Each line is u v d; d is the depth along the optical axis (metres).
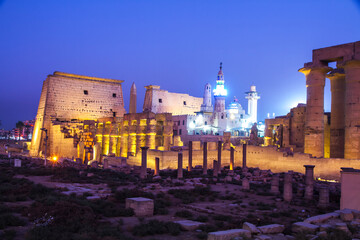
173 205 27.38
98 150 65.06
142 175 42.72
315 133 50.81
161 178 42.50
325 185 38.75
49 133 90.00
